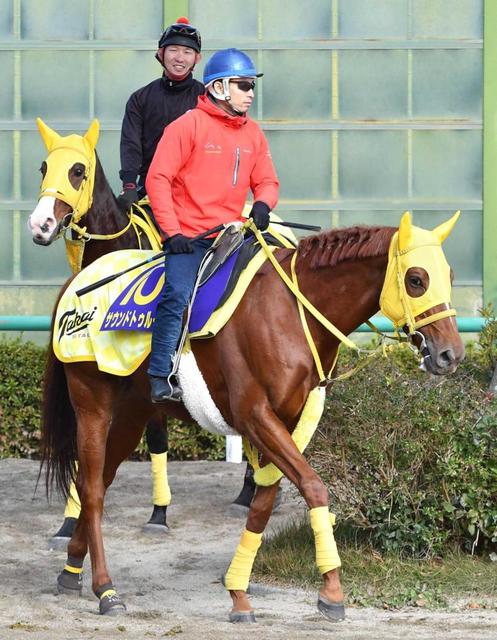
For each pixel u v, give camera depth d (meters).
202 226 9.38
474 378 13.17
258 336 8.72
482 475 10.48
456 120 17.33
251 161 9.52
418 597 9.78
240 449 15.90
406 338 8.63
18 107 17.55
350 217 17.39
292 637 8.41
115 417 10.12
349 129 17.38
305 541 11.27
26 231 17.44
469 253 17.28
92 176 11.95
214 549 11.79
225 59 9.28
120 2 17.55
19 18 17.58
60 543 11.77
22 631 8.60
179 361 9.05
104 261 10.10
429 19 17.38
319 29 17.44
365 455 10.73
